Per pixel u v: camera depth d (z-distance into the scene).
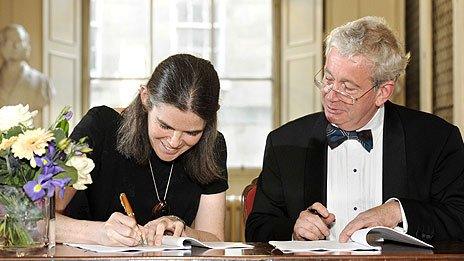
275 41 8.38
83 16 8.33
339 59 3.03
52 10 7.94
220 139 3.19
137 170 3.14
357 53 3.01
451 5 5.72
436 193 3.23
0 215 2.41
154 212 3.12
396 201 2.99
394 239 2.64
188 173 3.11
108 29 8.38
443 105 6.07
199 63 2.76
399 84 7.50
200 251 2.42
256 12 8.42
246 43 8.42
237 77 8.41
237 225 7.42
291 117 8.03
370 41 3.03
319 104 7.84
